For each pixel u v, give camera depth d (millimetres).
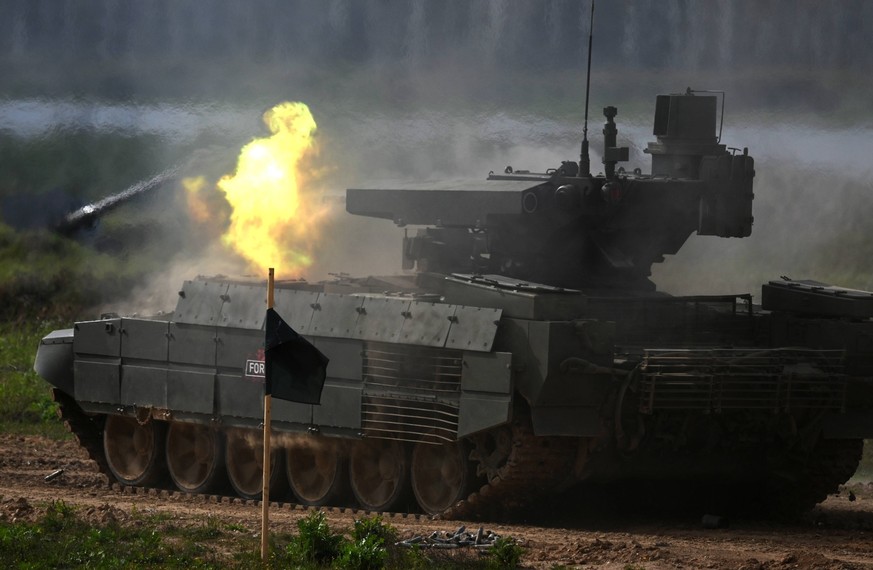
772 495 86812
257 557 63969
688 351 77188
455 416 77250
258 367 83438
